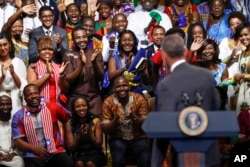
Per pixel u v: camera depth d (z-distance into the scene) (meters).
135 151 12.84
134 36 13.92
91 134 12.93
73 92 13.80
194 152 8.52
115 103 12.90
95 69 13.77
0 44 13.73
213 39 14.93
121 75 13.69
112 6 16.38
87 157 12.86
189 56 13.23
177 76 9.10
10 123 12.95
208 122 8.41
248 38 13.49
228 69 13.57
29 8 15.34
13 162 12.61
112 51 14.34
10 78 13.48
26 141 12.67
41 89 13.44
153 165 9.23
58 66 13.81
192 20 16.20
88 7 16.83
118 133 12.93
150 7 15.98
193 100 8.99
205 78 9.09
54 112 12.70
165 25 15.77
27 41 15.05
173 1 16.55
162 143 9.15
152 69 13.69
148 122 8.45
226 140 12.76
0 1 16.00
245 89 12.92
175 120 8.44
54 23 15.86
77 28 14.07
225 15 15.98
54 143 12.66
